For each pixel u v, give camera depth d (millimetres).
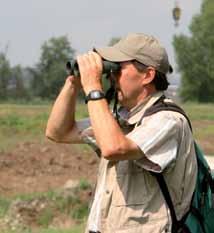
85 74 7516
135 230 7402
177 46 165625
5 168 33938
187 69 165625
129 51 7574
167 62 7660
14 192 28453
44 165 35062
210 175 7801
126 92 7648
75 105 8492
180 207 7508
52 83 153375
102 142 7176
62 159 36531
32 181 31375
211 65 163125
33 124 63906
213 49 163500
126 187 7441
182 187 7523
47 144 41438
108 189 7539
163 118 7461
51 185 30500
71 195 24375
